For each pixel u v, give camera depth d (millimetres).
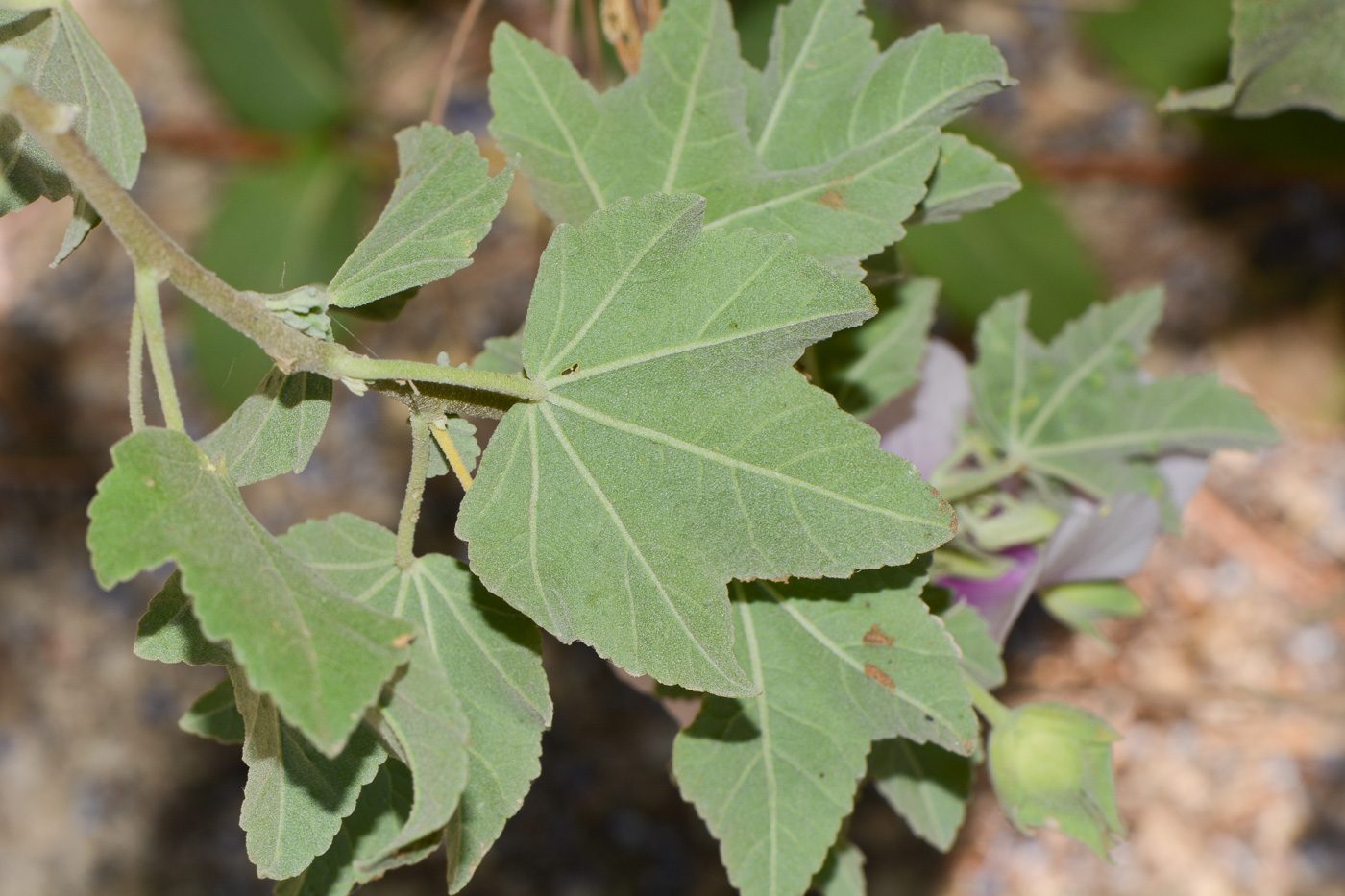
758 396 287
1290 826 800
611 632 287
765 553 288
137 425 277
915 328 371
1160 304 390
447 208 296
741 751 313
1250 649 820
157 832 879
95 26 1013
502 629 300
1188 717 819
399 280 292
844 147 320
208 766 891
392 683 274
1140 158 869
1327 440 859
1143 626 830
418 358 938
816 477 286
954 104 315
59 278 972
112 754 895
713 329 287
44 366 958
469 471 296
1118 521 368
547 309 290
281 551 275
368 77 976
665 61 323
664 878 838
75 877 872
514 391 288
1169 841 801
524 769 297
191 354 951
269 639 260
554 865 841
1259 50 340
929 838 350
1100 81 969
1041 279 681
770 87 325
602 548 289
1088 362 391
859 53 323
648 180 320
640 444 289
